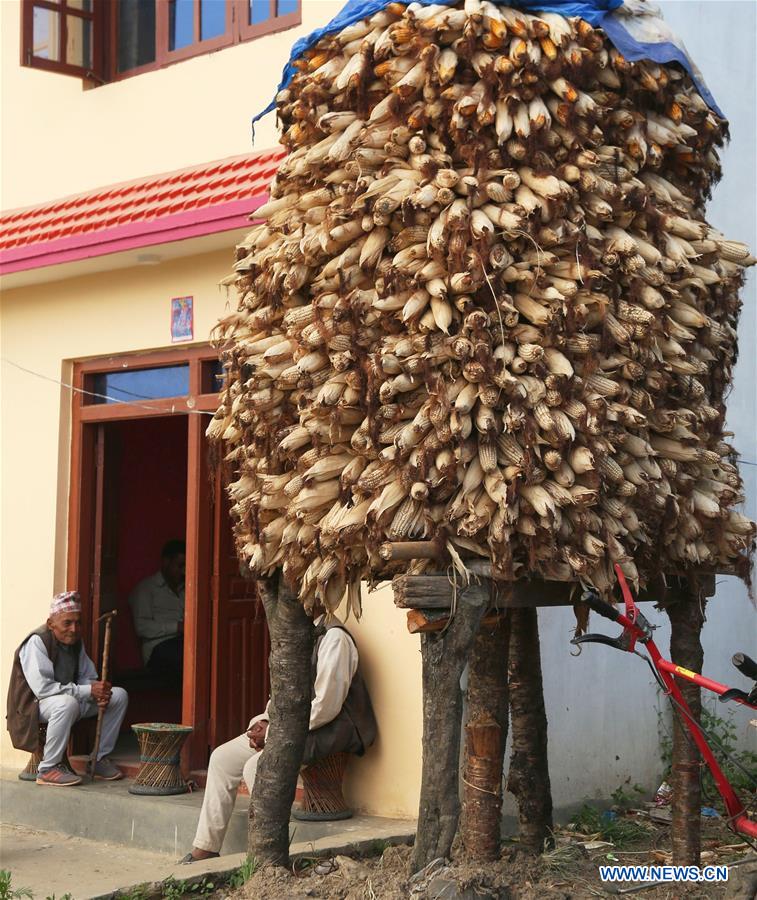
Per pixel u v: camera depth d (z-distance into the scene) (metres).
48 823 6.73
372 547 3.70
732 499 4.16
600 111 3.74
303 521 3.92
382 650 5.93
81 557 7.52
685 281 3.96
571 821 5.96
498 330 3.60
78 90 7.82
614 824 5.85
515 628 4.83
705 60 7.23
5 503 7.82
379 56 3.79
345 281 3.78
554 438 3.55
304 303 4.09
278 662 4.57
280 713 4.57
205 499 6.89
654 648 3.79
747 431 7.62
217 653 6.83
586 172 3.69
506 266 3.59
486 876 3.85
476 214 3.60
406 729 5.80
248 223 5.96
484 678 4.18
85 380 7.60
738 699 3.62
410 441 3.59
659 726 6.88
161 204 6.52
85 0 7.73
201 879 4.62
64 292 7.62
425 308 3.66
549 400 3.57
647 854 5.15
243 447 4.30
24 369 7.82
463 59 3.68
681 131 4.01
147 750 6.55
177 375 7.13
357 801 5.92
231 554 6.96
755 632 7.80
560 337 3.62
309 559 4.03
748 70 7.66
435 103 3.70
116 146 7.58
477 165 3.64
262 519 4.16
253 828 4.56
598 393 3.69
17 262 7.30
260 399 4.02
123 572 9.78
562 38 3.63
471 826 4.17
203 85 7.16
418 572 3.69
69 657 7.10
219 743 6.80
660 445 3.95
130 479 9.83
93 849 6.34
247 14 7.03
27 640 6.97
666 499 3.86
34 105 8.08
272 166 6.13
